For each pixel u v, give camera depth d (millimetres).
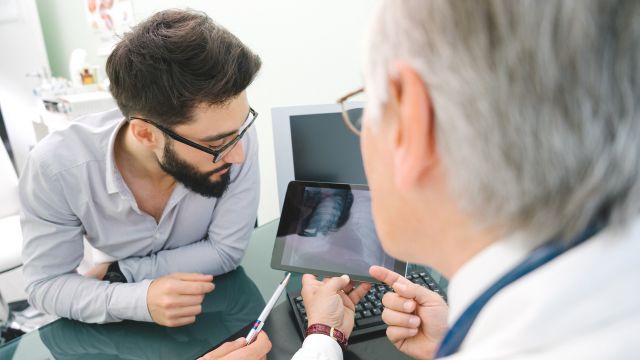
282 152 903
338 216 717
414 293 592
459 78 224
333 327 603
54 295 787
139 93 690
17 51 2666
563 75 204
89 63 2572
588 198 223
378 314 671
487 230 272
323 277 705
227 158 804
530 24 201
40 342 706
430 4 229
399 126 266
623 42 199
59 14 2695
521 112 215
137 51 676
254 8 1444
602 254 226
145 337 705
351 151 923
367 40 275
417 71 239
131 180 922
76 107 1949
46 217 854
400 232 335
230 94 691
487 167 234
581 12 195
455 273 317
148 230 943
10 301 1743
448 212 286
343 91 1287
